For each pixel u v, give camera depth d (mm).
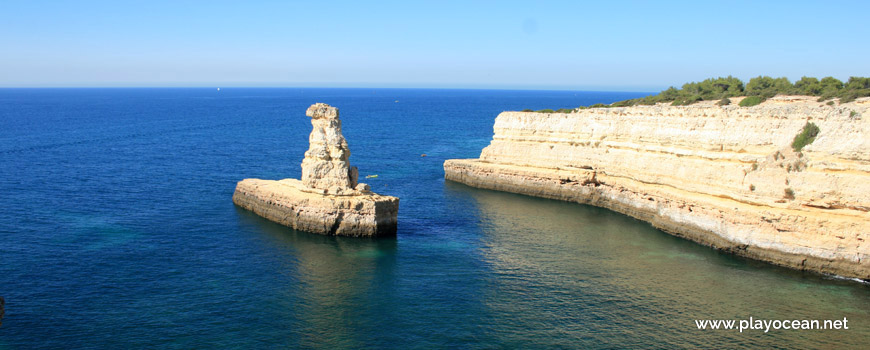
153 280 44625
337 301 41938
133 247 52188
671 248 55781
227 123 199875
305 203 59500
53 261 47719
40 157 103812
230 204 69938
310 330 37312
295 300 41906
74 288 42375
